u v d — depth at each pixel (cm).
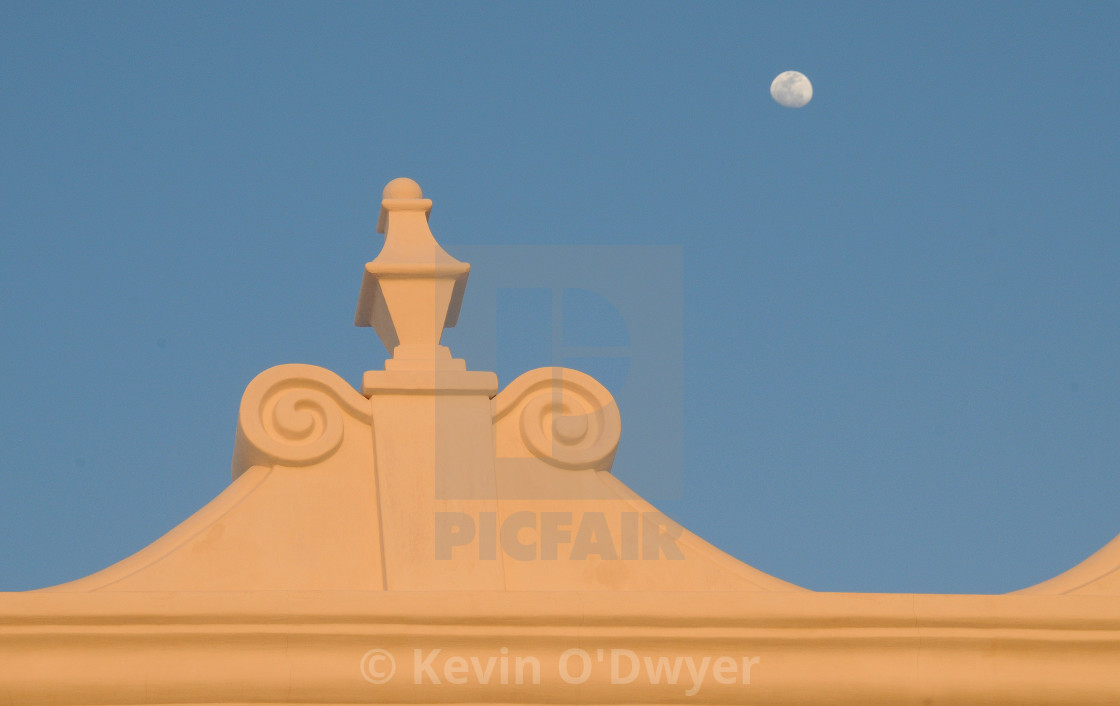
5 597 1455
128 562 1641
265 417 1711
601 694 1528
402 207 1888
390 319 1802
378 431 1706
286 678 1491
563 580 1656
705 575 1678
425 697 1507
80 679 1466
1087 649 1577
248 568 1620
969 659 1566
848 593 1563
